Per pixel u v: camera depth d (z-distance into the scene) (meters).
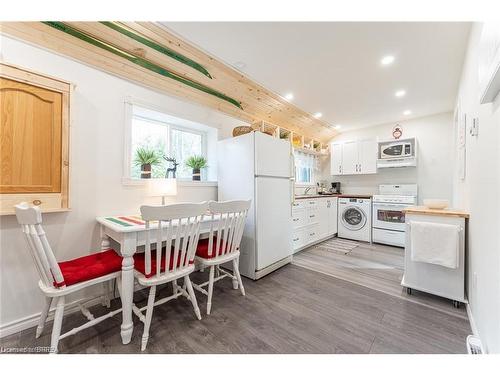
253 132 2.51
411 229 2.11
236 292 2.20
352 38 2.08
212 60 2.45
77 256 1.89
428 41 2.10
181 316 1.79
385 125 4.77
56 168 1.62
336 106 3.78
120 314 1.82
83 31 1.84
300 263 3.05
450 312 1.84
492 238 1.23
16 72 1.46
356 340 1.50
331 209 4.46
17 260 1.60
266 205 2.62
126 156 2.19
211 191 2.95
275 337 1.53
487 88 1.10
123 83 2.18
